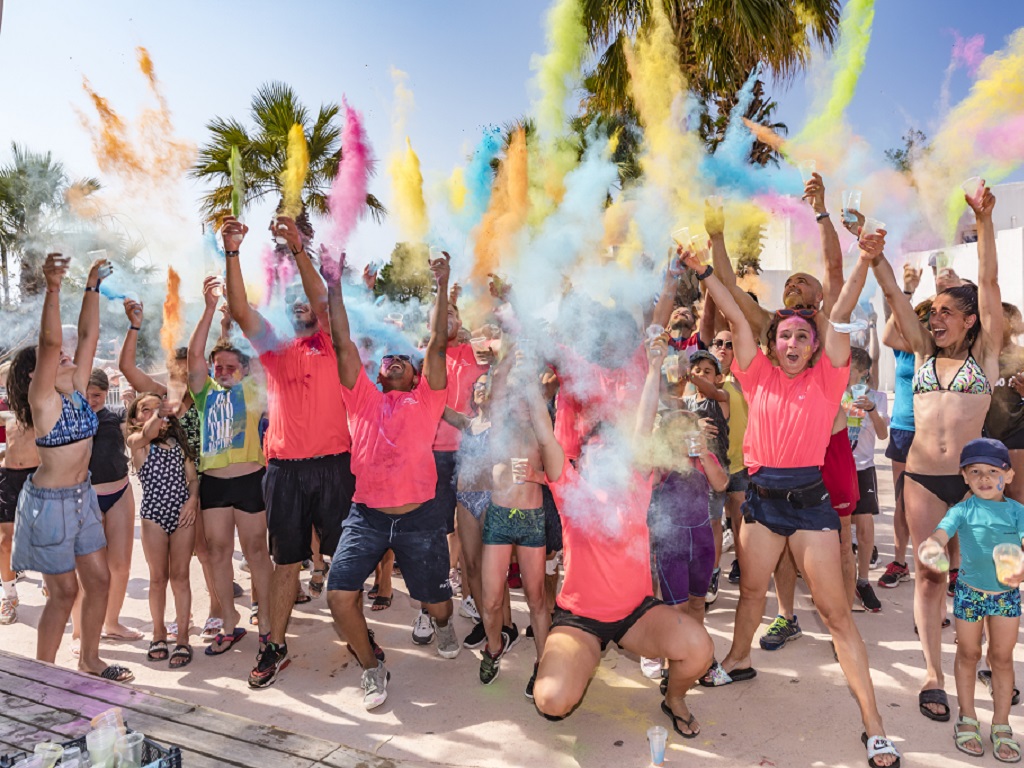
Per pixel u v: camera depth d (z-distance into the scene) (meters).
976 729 2.85
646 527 2.97
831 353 2.93
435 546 3.50
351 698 3.47
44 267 3.27
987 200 3.05
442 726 3.18
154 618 4.00
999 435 4.09
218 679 3.72
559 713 2.75
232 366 4.00
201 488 4.04
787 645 3.90
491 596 3.50
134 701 2.27
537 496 3.51
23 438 4.59
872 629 4.04
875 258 2.88
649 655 2.91
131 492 4.30
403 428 3.36
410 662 3.88
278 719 3.28
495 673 3.58
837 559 2.91
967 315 3.21
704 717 3.18
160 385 4.18
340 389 3.76
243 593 5.07
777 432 2.99
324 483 3.69
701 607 3.63
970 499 2.91
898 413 4.54
